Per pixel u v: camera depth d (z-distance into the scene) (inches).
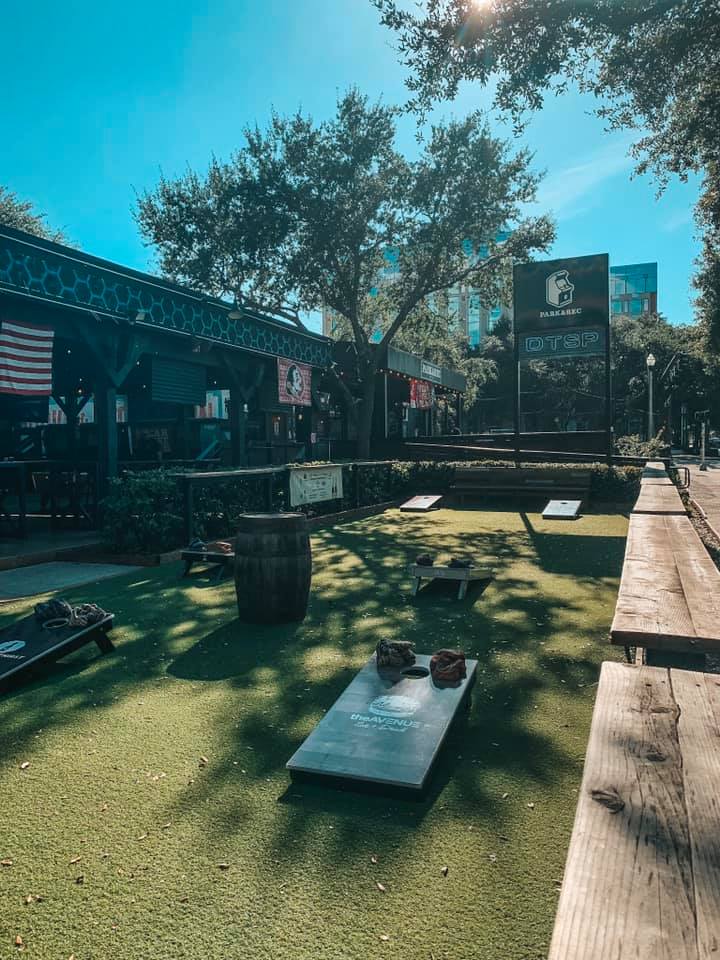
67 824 106.0
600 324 672.4
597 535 425.7
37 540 404.5
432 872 92.1
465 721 142.3
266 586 216.2
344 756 117.8
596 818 62.7
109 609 245.1
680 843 58.4
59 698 159.0
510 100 398.6
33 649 172.7
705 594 149.4
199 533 373.1
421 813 107.4
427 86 400.8
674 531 245.6
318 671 175.9
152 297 471.5
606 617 223.1
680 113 415.8
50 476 469.4
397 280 1016.9
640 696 93.7
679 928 47.8
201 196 982.4
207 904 86.6
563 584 275.6
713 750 76.8
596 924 48.4
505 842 99.0
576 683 163.9
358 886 89.5
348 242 877.2
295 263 902.4
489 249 944.3
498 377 2279.8
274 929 81.7
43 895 89.1
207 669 178.4
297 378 725.9
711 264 1013.2
